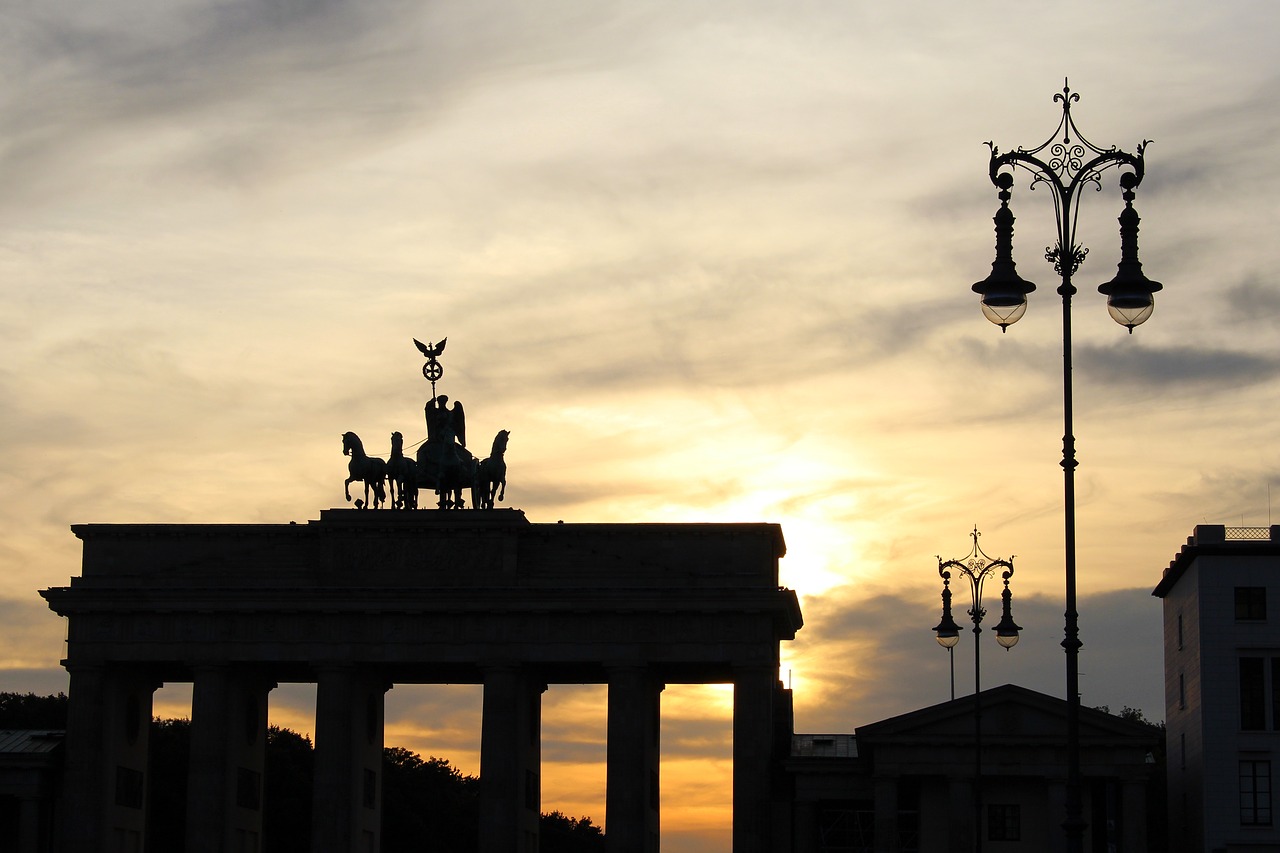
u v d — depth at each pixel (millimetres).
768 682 190500
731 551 193750
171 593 194375
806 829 190000
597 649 192375
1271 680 184750
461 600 192875
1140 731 179125
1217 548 186250
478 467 198000
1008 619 141500
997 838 181000
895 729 181250
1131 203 85438
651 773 198375
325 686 193125
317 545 196125
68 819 191750
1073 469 83500
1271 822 182625
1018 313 84938
